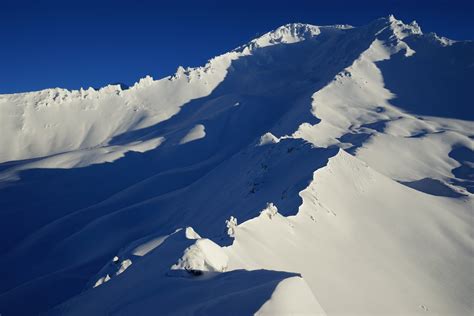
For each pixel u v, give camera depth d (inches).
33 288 3850.9
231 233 1669.5
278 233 1953.7
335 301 1632.6
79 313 1232.8
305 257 1872.5
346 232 2420.0
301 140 4156.0
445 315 1945.1
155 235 3403.1
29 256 5502.0
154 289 1128.2
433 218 2957.7
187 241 1347.2
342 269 1971.0
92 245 5201.8
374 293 1873.8
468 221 3043.8
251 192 3671.3
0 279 4872.0
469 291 2226.9
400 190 3284.9
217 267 1203.9
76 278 4106.8
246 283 1033.5
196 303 968.9
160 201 5885.8
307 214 2358.5
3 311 3442.4
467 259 2541.8
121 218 5565.9
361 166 3356.3
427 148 6304.1
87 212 6771.7
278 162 3998.5
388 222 2760.8
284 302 860.0
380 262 2246.6
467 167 5807.1
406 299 1967.3
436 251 2564.0
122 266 2726.4
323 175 2938.0
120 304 1125.1
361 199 2938.0
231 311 858.8
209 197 4877.0
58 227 6259.8
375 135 6510.8
